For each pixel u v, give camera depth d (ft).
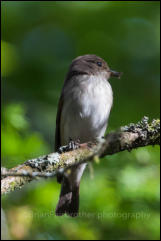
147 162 37.60
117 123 48.34
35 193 36.14
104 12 55.31
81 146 27.53
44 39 54.54
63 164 26.86
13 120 37.68
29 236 34.65
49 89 51.01
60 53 54.03
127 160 37.93
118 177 36.96
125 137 26.30
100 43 54.49
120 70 53.42
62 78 52.44
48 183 37.11
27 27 55.11
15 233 34.14
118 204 36.06
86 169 37.70
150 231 36.14
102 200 36.19
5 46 51.75
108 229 36.45
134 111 50.01
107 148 26.20
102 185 36.78
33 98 50.14
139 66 53.62
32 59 52.95
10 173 22.27
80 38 54.80
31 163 26.45
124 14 55.67
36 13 55.67
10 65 51.75
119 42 54.70
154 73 53.62
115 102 50.67
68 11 55.72
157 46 55.11
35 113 47.85
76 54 54.24
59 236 35.50
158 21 55.83
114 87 51.85
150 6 55.77
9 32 54.60
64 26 55.47
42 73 52.44
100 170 37.78
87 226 36.27
